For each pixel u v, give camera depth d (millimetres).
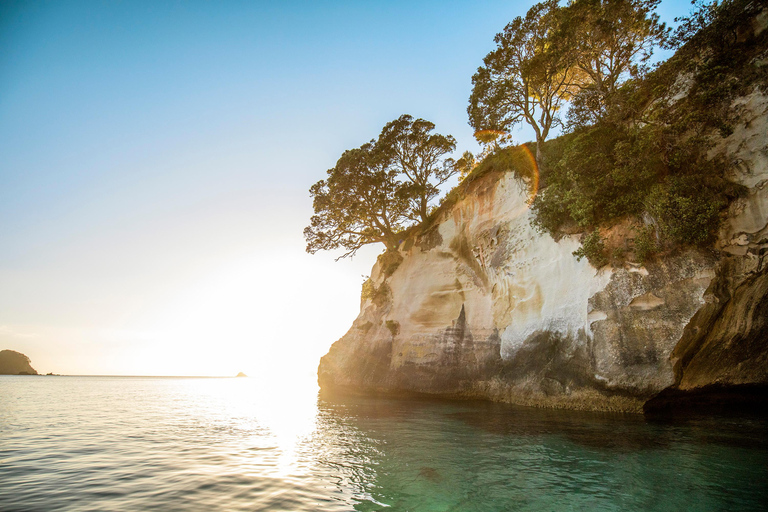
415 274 26875
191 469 7918
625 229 14719
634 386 12789
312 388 54438
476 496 6215
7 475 7508
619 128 15750
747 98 13172
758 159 12586
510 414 14297
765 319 12453
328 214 30750
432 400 21078
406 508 5723
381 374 25375
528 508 5711
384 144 28781
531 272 18625
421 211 29453
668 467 7516
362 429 12414
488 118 22047
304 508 5688
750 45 13758
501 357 19000
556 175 18047
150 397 31406
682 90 15250
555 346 16141
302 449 9766
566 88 22578
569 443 9516
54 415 17672
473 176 24984
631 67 19125
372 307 29141
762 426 11266
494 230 21766
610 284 14266
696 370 13117
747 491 6262
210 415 17688
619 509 5648
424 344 23609
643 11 17828
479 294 22234
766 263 11938
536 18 20516
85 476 7414
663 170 14531
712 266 12273
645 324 12953
